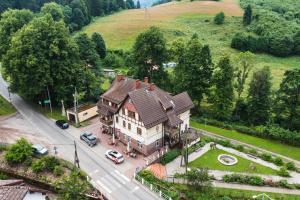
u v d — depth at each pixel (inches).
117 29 6043.3
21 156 2311.8
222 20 6299.2
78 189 1911.9
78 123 2896.2
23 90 3097.9
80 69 3265.3
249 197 2023.9
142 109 2362.2
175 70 3403.1
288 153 2657.5
